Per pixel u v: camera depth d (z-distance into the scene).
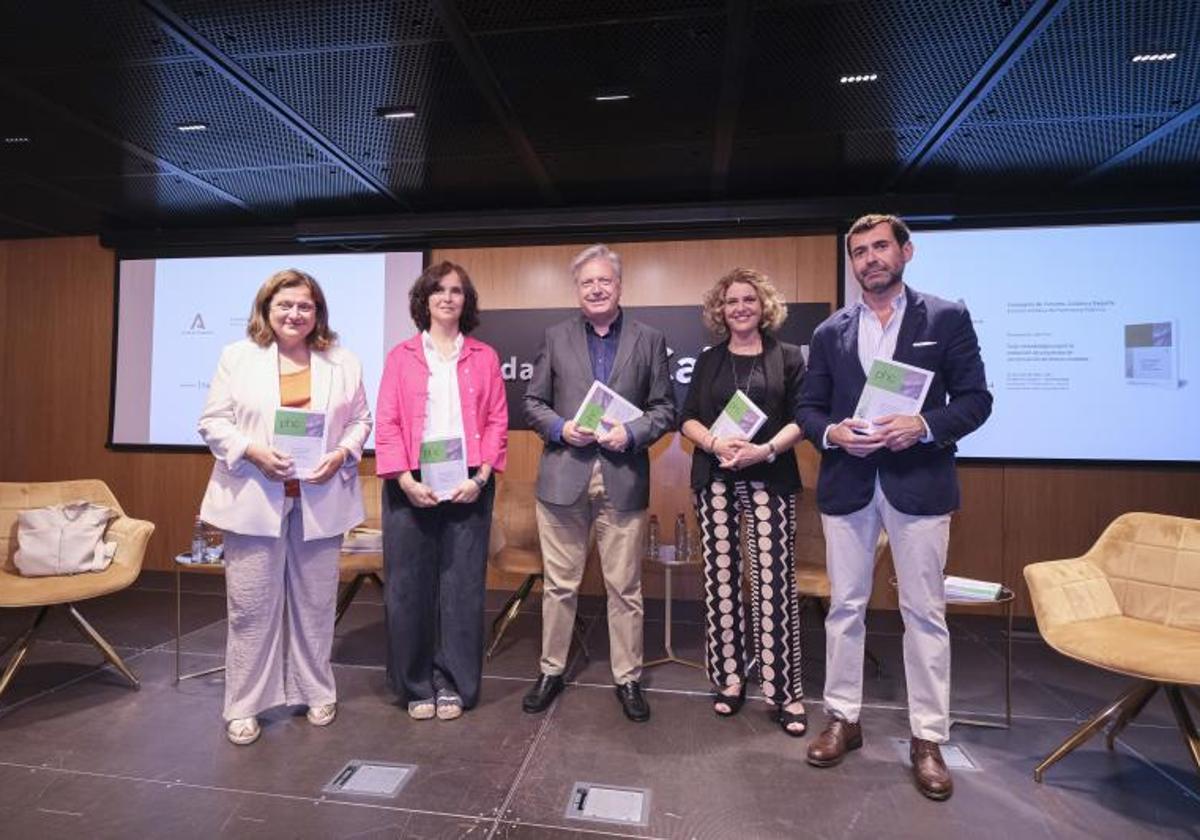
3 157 3.46
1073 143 3.24
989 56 2.53
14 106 2.92
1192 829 1.68
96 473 4.62
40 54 2.52
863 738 2.14
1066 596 1.98
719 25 2.35
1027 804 1.79
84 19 2.31
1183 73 2.62
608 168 3.56
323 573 2.18
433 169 3.59
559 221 3.99
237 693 2.08
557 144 3.28
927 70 2.63
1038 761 2.03
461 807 1.74
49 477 4.67
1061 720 2.33
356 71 2.65
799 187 3.79
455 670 2.26
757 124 3.07
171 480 4.54
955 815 1.73
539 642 3.18
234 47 2.48
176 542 4.53
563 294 4.24
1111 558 2.10
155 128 3.13
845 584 1.98
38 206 4.19
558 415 2.26
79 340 4.68
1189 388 3.65
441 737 2.12
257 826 1.65
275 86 2.76
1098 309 3.75
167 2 2.23
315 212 4.26
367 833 1.63
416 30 2.38
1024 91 2.77
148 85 2.75
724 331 2.35
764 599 2.17
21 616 3.48
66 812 1.71
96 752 2.02
